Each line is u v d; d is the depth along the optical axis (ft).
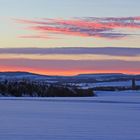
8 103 154.61
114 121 86.74
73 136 63.31
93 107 134.82
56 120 88.43
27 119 90.22
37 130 70.33
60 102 166.61
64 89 261.44
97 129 72.18
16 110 116.88
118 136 63.52
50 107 132.36
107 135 64.54
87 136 63.31
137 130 70.85
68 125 78.64
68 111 115.85
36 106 136.36
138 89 367.04
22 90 244.22
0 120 87.71
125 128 73.87
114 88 354.13
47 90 252.21
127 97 248.52
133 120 88.89
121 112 112.68
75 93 266.77
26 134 65.31
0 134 65.10
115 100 192.65
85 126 76.74
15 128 73.10
